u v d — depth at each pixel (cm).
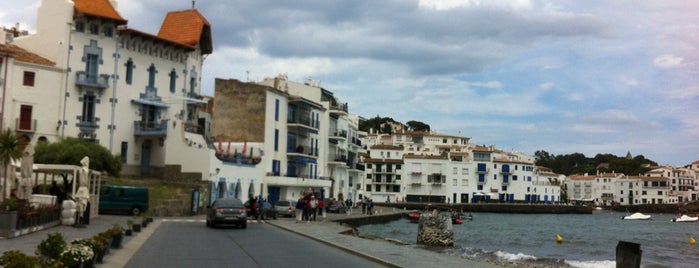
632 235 7088
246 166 6550
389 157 15888
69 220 3206
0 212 2383
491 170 16012
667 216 16362
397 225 7362
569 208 15538
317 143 8769
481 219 10906
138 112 6284
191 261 1897
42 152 4856
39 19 5884
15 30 6900
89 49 5934
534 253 4284
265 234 3291
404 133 18788
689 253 4616
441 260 2181
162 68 6544
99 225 3388
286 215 5788
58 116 5728
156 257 1986
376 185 15525
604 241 5731
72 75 5825
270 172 7194
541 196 17525
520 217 12650
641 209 18238
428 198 15462
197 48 7075
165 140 6138
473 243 5088
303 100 7900
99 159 5088
